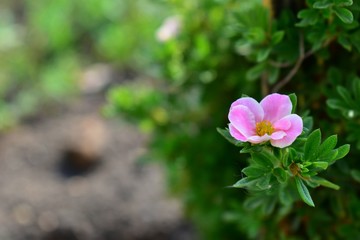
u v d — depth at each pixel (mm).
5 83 1334
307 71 594
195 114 760
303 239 626
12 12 1540
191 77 728
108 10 1447
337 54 586
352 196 589
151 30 1259
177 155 730
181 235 990
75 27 1464
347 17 507
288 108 467
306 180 480
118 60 1373
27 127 1216
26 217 1008
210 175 731
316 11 526
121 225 999
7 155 1144
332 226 609
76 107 1255
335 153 473
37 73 1366
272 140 459
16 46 1412
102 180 1077
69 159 1116
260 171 479
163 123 757
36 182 1078
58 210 1016
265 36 570
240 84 704
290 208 598
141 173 1092
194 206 799
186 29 721
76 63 1382
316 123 600
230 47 694
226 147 727
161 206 1028
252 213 642
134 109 749
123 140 1155
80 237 984
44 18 1448
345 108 556
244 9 595
